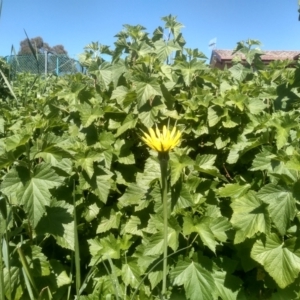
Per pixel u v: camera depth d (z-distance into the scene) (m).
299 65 2.90
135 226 2.43
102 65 2.78
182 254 2.25
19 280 2.09
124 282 2.34
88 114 2.54
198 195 2.29
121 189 2.68
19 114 3.38
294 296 2.18
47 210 2.17
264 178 2.27
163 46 2.89
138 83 2.46
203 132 2.57
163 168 1.76
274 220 2.00
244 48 3.39
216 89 2.92
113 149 2.54
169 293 2.26
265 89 2.86
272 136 2.29
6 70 5.96
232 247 2.33
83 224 2.45
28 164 2.08
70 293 2.42
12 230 2.34
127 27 3.04
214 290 2.16
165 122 2.67
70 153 2.27
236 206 2.12
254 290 2.38
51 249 2.52
